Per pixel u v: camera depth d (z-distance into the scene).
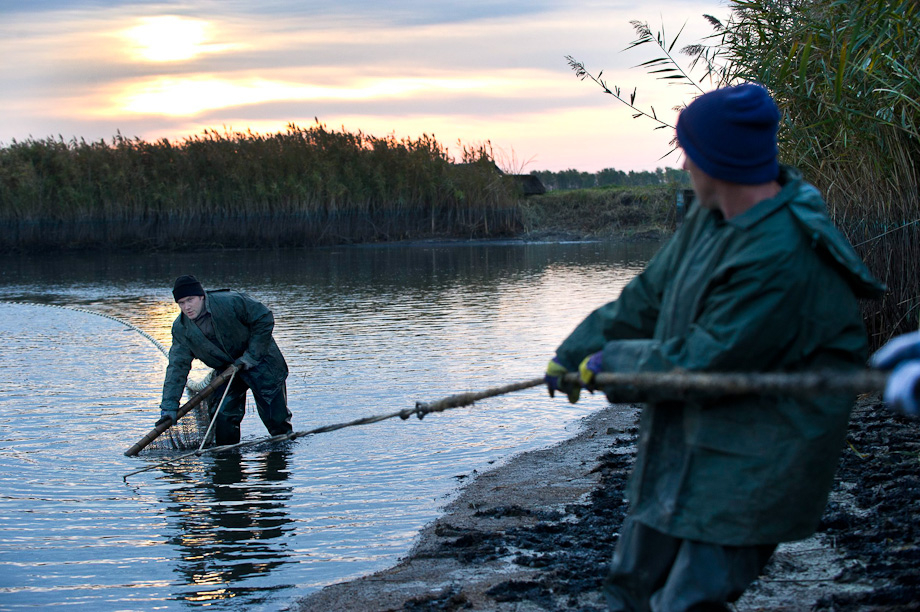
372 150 35.66
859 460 5.85
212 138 35.28
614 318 2.98
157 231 33.69
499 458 7.13
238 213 33.81
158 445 7.75
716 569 2.63
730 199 2.65
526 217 37.03
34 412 8.88
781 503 2.56
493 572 4.61
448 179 35.88
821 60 7.00
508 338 12.66
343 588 4.57
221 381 7.70
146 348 12.84
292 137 35.75
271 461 7.21
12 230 32.81
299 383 9.84
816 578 4.06
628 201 37.81
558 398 9.12
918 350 1.83
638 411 8.59
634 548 2.83
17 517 5.87
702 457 2.63
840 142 7.80
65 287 21.56
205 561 5.09
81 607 4.45
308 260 28.11
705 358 2.50
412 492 6.31
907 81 6.36
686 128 2.71
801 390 2.00
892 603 3.61
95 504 6.16
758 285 2.46
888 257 7.75
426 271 23.81
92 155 34.03
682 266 2.76
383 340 12.66
